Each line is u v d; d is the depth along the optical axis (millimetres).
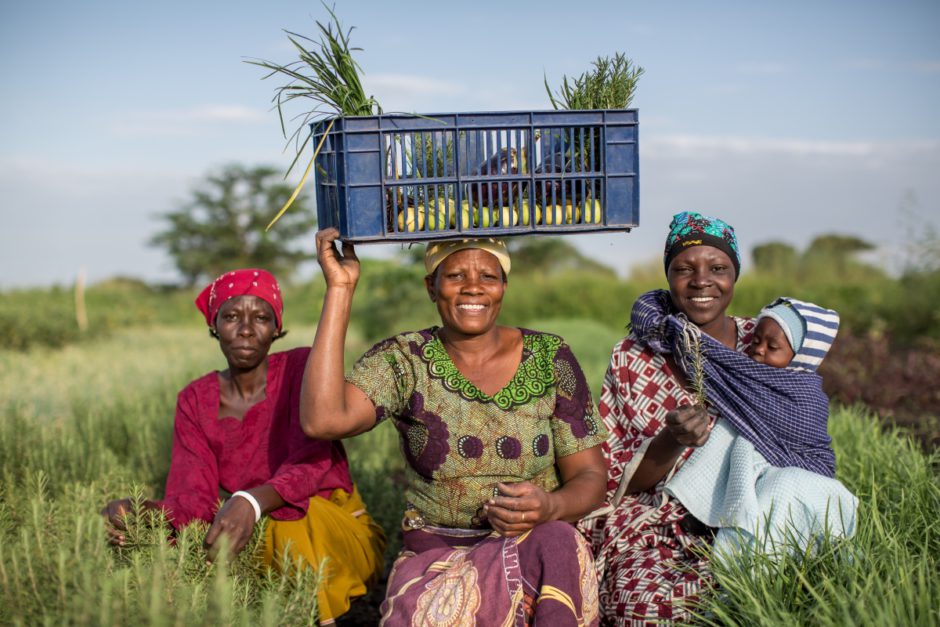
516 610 3031
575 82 3557
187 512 3654
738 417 3725
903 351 12188
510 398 3428
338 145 3211
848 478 4488
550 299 21594
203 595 2832
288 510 3648
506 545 3148
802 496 3457
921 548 3457
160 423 6141
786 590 3160
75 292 24750
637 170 3350
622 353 3982
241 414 3982
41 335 15656
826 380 8141
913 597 2920
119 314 21016
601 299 21203
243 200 52062
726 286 3789
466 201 3268
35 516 2998
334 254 3311
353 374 3455
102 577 2736
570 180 3369
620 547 3682
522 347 3514
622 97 3480
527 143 3268
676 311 3953
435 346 3484
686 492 3641
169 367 10531
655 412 3881
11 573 2781
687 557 3619
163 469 5410
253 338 3902
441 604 3068
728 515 3504
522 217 3287
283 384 3994
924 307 14094
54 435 5246
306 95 3252
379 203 3176
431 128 3174
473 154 3232
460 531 3479
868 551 3234
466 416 3406
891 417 6938
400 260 14117
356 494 4148
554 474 3578
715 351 3709
